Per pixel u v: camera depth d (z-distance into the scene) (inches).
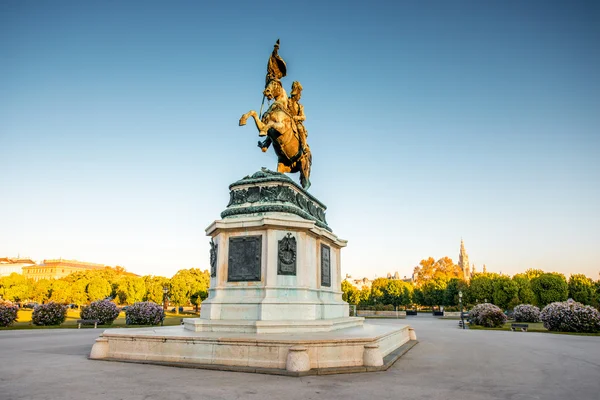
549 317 820.0
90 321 835.4
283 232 407.5
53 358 352.2
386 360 339.9
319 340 298.8
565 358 400.5
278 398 214.2
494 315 948.6
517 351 457.1
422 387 250.7
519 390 249.0
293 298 391.9
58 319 861.2
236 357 302.0
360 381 262.7
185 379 259.9
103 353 343.3
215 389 232.8
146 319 906.1
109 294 2541.8
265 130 445.4
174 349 322.0
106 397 213.8
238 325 364.5
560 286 1878.7
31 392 224.4
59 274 4645.7
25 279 2913.4
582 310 778.2
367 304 2618.1
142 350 334.0
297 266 403.5
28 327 805.9
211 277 434.6
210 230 430.6
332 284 500.7
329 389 236.8
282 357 291.1
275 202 430.6
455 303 2273.6
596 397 232.4
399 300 2463.1
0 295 2687.0
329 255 495.8
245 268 403.5
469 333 755.4
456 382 270.4
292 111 514.3
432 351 452.4
